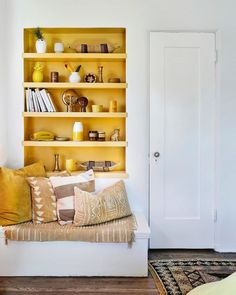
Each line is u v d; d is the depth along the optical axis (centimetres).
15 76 371
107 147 402
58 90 400
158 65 372
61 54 372
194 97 375
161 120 374
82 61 396
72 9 369
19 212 324
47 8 368
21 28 369
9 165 372
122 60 391
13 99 371
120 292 284
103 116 375
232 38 368
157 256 359
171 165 375
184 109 375
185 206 377
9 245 312
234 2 370
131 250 313
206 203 377
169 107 374
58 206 332
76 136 381
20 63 371
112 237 310
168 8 371
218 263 340
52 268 313
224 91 368
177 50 373
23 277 312
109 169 396
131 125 374
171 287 290
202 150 376
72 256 313
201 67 374
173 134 375
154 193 375
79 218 321
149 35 371
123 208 348
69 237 309
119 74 402
